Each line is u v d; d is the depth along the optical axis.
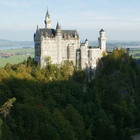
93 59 191.25
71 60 190.12
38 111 108.62
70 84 161.75
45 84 152.88
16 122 96.62
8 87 117.31
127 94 173.25
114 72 191.00
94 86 168.00
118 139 128.75
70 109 129.12
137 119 156.62
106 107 165.25
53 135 99.81
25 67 177.38
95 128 135.50
